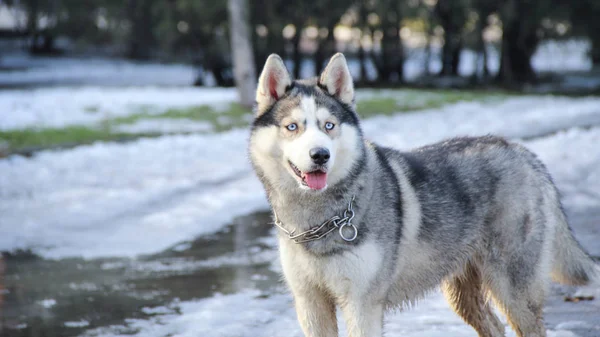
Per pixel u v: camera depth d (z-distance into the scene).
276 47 35.75
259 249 7.18
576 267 4.54
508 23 33.31
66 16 56.84
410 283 4.16
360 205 3.77
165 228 8.08
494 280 4.32
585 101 23.78
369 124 17.36
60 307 5.51
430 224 4.09
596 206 8.11
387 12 34.72
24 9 59.00
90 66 53.94
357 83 38.25
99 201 9.36
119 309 5.45
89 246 7.36
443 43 39.50
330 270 3.77
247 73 20.39
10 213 8.70
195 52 37.72
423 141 14.38
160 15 39.34
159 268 6.57
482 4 33.84
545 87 34.94
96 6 53.78
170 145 14.06
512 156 4.42
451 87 35.62
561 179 9.68
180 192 9.95
